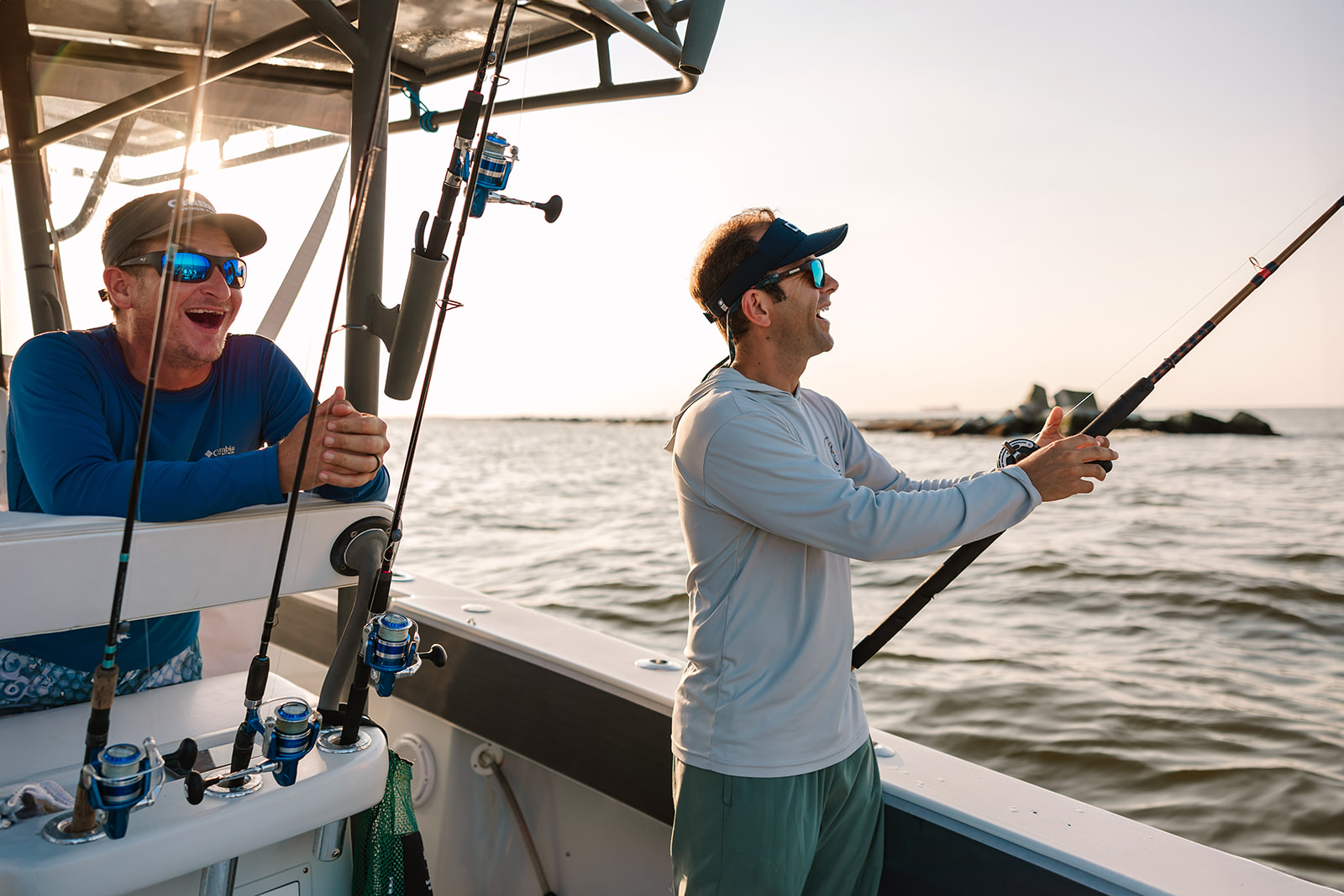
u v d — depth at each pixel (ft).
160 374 3.71
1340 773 13.33
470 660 5.44
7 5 3.76
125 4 3.73
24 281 4.17
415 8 5.06
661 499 57.36
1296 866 11.15
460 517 48.37
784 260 3.70
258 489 3.15
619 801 4.60
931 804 3.67
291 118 4.24
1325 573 28.37
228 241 3.70
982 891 3.46
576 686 4.83
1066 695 16.92
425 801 5.78
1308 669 18.67
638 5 5.11
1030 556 32.63
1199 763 13.94
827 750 3.42
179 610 3.18
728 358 4.06
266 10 3.82
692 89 4.81
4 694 3.76
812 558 3.51
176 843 2.71
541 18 5.22
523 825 5.36
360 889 3.43
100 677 2.47
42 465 3.22
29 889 2.43
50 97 3.96
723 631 3.45
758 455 3.31
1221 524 41.68
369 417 3.38
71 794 3.04
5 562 2.80
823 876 3.66
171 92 3.93
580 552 35.50
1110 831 3.46
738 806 3.31
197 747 3.42
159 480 3.06
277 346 4.37
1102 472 3.47
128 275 3.50
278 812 2.98
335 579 3.67
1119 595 25.85
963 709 16.39
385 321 3.83
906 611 3.90
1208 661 19.43
